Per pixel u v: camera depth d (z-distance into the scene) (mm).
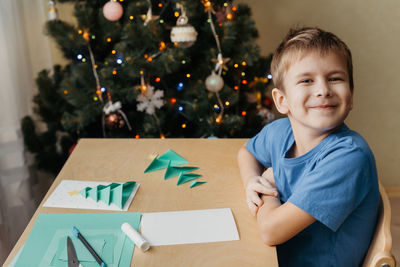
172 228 865
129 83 1925
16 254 787
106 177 1071
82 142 1285
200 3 1858
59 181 1049
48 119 2062
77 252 787
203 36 1931
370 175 825
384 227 811
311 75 829
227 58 1812
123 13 1887
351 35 2250
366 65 2297
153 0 1868
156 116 1954
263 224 845
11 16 1876
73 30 1832
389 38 2232
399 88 2322
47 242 816
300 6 2227
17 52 1946
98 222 879
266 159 1128
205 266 759
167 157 1179
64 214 907
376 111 2381
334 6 2205
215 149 1247
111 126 1937
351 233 876
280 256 959
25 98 2023
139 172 1101
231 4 1861
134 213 913
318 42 835
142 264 763
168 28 1873
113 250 795
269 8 2240
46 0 2107
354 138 856
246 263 769
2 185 1890
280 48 924
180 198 980
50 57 2174
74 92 1890
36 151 2004
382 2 2166
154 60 1794
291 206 823
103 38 1892
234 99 1896
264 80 2018
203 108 1896
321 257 910
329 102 822
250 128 2064
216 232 856
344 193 796
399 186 2488
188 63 1932
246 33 1914
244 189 1026
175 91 2014
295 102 855
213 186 1036
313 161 885
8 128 1876
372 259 799
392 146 2445
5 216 1856
